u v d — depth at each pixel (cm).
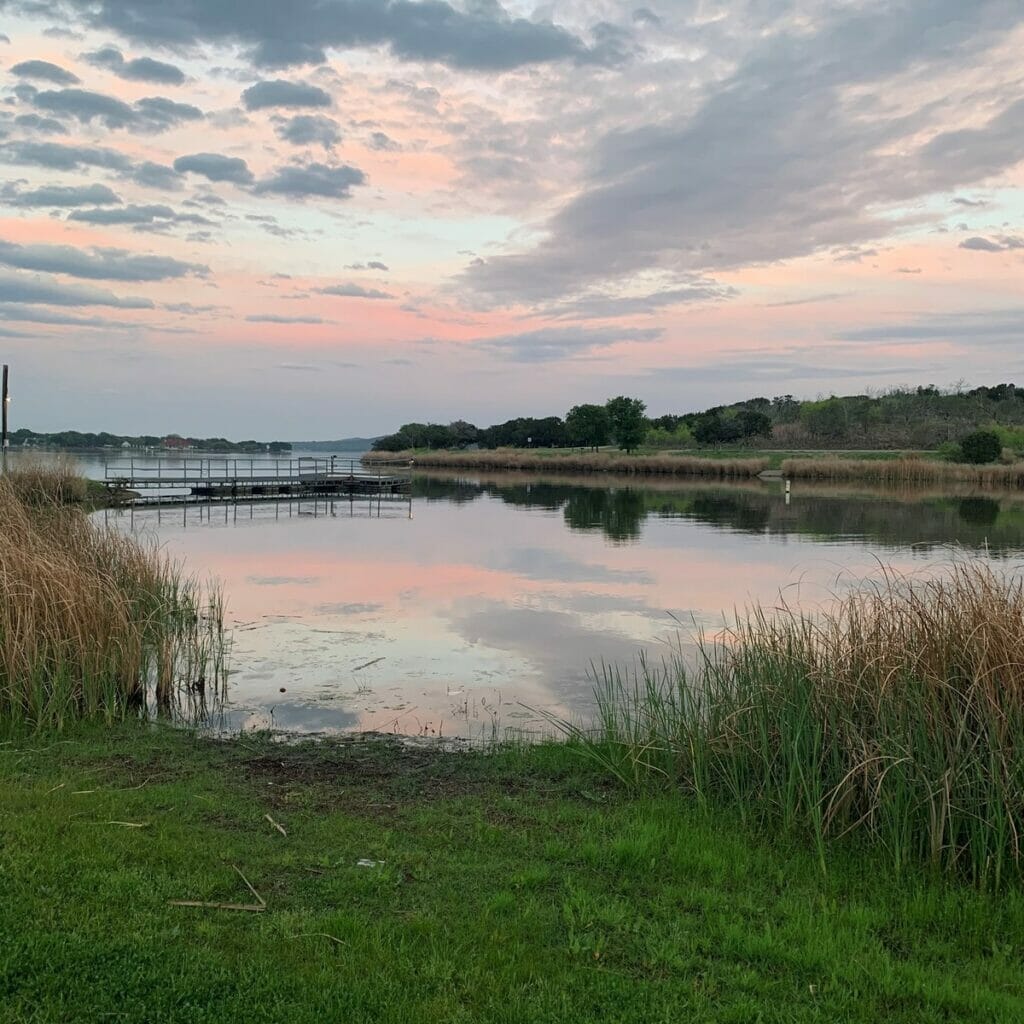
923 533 2694
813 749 601
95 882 456
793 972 404
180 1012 341
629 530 2856
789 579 1827
